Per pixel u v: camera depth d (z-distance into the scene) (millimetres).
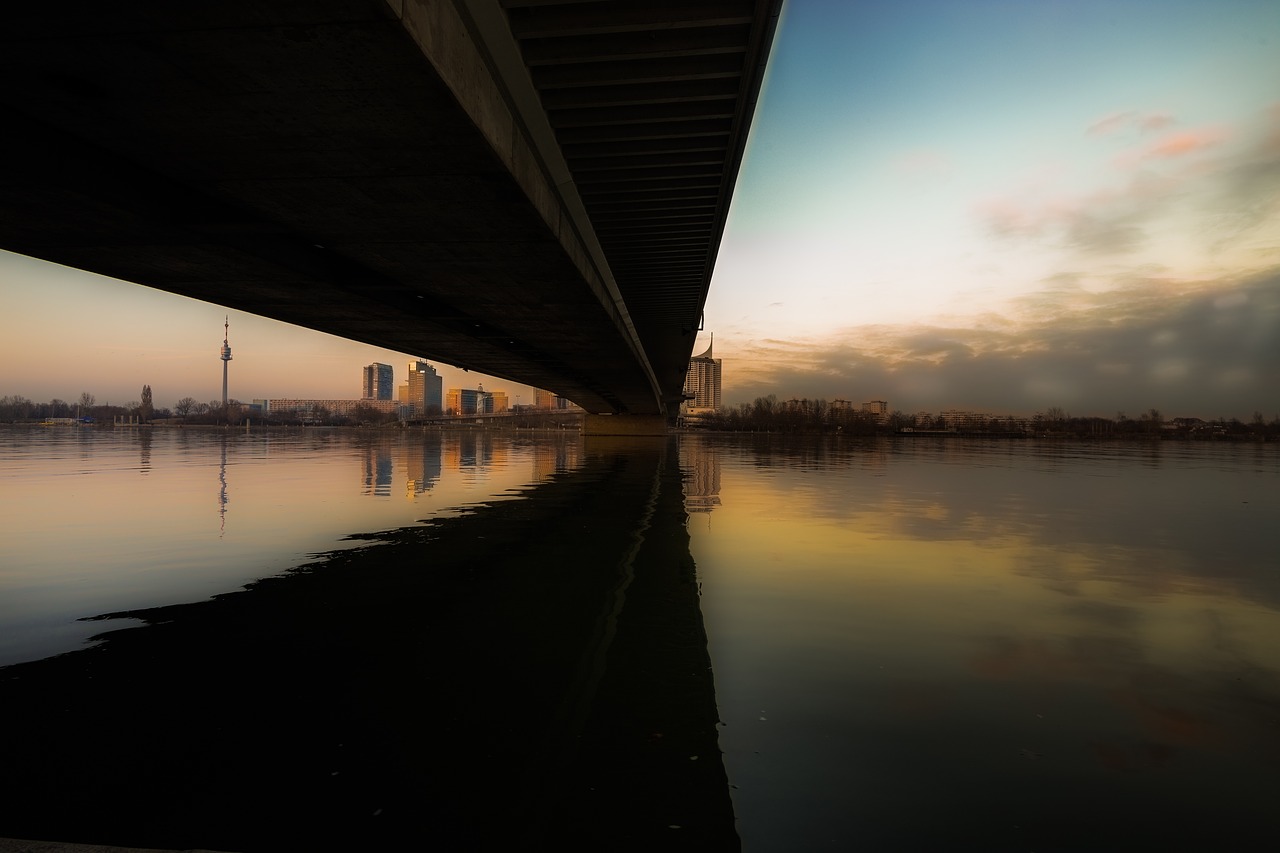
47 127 8367
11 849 3299
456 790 4070
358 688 5684
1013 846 3488
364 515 16016
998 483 25547
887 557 11203
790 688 5648
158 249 13742
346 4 5840
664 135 12445
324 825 3695
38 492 19781
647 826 3686
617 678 5902
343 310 21047
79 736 4754
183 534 13109
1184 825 3691
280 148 8883
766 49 10141
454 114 7977
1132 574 9938
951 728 4891
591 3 9242
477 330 26859
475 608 8180
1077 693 5527
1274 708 5227
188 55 6648
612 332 26594
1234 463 44219
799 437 126188
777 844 3506
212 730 4871
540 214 11898
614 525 14742
